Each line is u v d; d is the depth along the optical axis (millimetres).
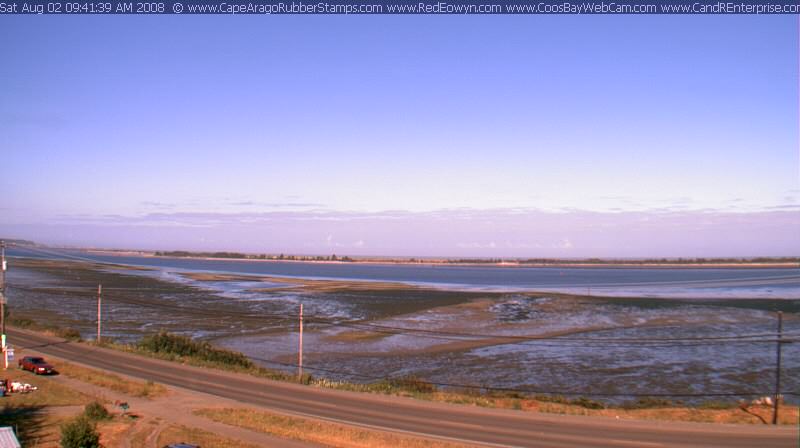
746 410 32562
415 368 48906
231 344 59531
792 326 73000
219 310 86062
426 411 31609
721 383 43812
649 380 44719
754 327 72062
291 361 51781
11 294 102562
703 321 77375
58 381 38031
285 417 29625
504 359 52438
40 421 28484
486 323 74500
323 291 121750
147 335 64312
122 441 25375
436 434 27000
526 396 38125
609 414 31562
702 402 38562
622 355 54125
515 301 101938
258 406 32438
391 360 52031
